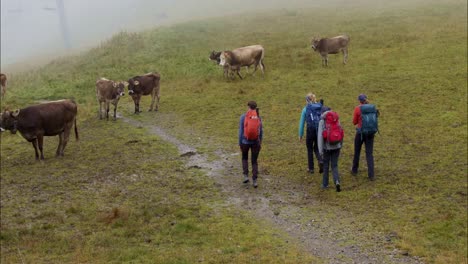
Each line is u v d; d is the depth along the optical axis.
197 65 28.00
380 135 15.38
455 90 19.19
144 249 8.78
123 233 9.59
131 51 33.16
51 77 29.33
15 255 8.80
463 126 15.55
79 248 8.96
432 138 14.77
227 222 10.04
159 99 22.12
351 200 11.05
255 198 11.37
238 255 8.43
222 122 18.05
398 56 25.08
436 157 13.36
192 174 13.15
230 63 23.64
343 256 8.52
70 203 11.60
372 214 10.30
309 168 12.79
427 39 27.67
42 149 15.19
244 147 11.78
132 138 16.94
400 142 14.66
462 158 13.15
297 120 17.55
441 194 11.15
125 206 11.16
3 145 17.80
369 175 12.16
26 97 24.64
